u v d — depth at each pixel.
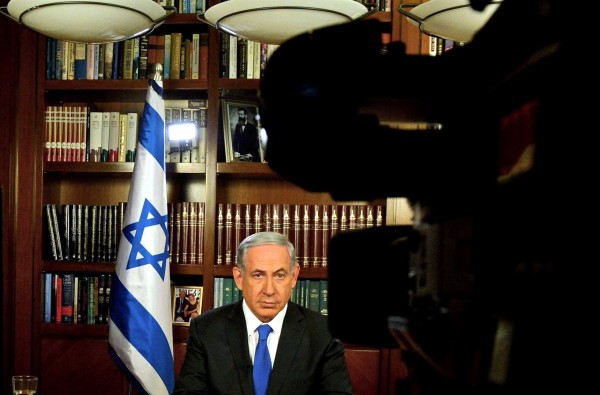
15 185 3.47
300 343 2.43
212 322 2.48
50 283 3.48
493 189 0.24
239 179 3.71
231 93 3.54
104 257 3.46
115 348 3.12
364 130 0.28
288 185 3.69
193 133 3.43
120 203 3.45
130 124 3.46
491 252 0.24
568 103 0.21
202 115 3.42
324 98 0.28
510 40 0.24
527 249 0.22
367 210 3.37
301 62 0.29
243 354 2.40
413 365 0.29
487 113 0.25
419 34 3.26
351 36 0.29
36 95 3.46
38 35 3.46
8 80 3.45
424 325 0.27
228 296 3.41
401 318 0.29
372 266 0.31
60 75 3.46
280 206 3.41
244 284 2.41
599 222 0.20
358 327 0.30
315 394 2.43
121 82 3.41
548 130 0.22
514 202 0.23
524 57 0.23
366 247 0.31
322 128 0.29
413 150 0.27
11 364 3.45
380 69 0.28
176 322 3.43
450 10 1.70
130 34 1.94
